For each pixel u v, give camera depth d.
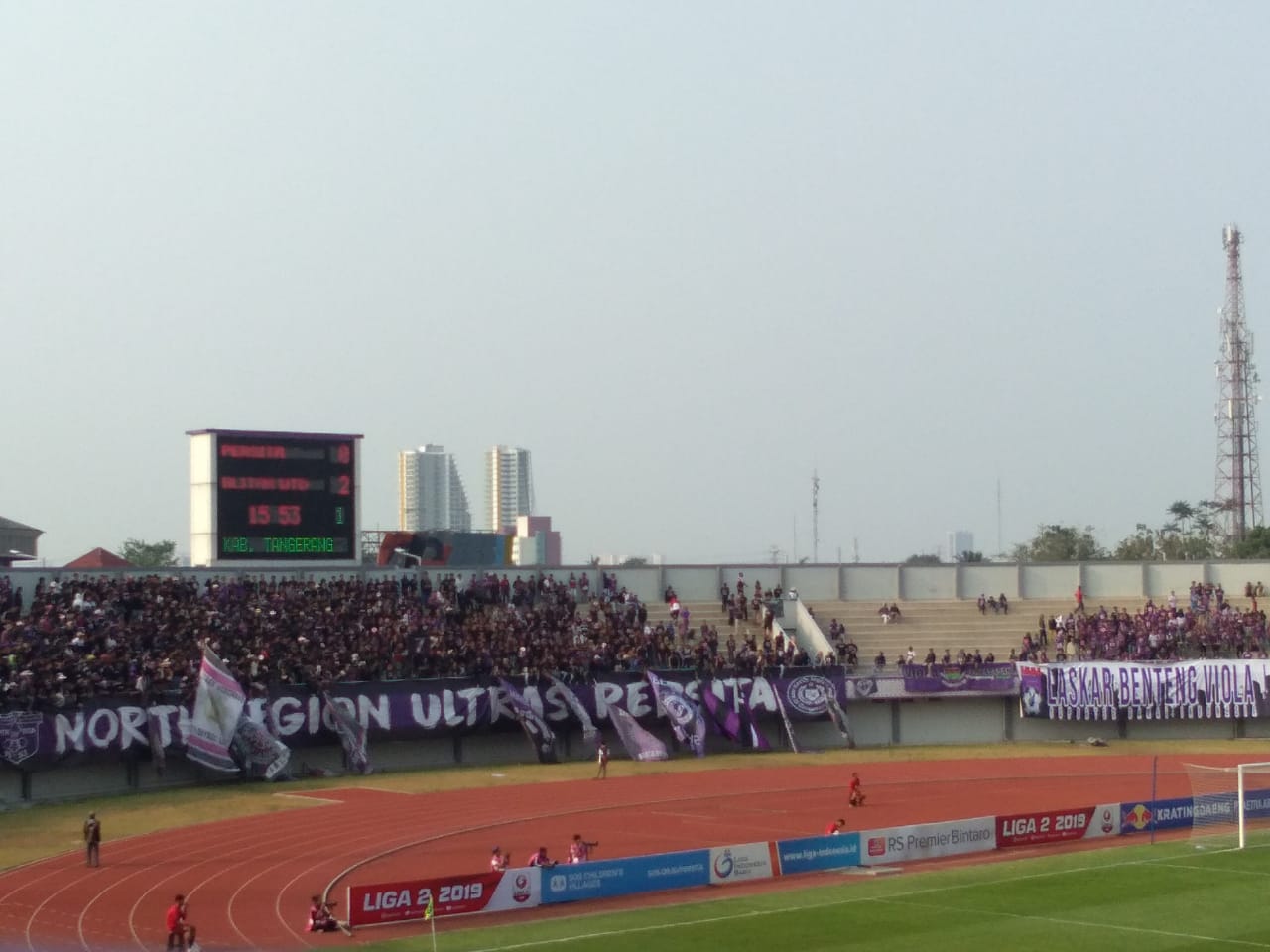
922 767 91.56
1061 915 47.44
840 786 82.44
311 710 84.50
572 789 80.94
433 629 95.12
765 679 99.44
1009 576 120.69
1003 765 92.44
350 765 85.25
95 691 77.69
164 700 78.38
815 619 114.81
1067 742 103.69
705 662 100.56
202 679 78.44
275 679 84.75
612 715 93.94
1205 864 56.94
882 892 51.81
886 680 102.00
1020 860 58.62
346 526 98.06
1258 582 119.00
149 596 89.69
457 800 76.44
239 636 87.88
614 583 112.00
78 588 88.44
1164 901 49.59
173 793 76.81
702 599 115.62
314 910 46.09
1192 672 103.31
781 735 100.38
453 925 47.06
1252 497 166.88
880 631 114.06
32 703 73.25
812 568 118.62
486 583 104.88
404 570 102.88
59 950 43.72
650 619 111.12
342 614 93.62
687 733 95.25
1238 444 166.38
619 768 90.06
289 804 74.19
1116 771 89.38
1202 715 103.06
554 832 66.44
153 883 54.22
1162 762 93.56
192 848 61.56
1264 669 103.38
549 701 92.62
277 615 91.12
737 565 117.00
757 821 69.75
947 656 105.19
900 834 58.84
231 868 57.22
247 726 81.38
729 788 81.56
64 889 53.03
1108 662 103.44
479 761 92.12
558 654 96.19
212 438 93.94
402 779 83.94
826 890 52.50
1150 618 111.81
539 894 50.12
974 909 48.50
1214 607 114.69
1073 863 57.53
